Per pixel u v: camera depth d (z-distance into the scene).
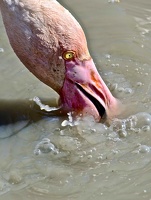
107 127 7.73
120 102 8.07
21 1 7.33
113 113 7.83
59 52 7.47
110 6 10.45
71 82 7.67
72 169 7.19
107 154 7.38
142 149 7.39
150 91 8.37
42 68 7.59
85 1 10.61
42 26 7.35
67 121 7.85
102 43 9.53
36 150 7.54
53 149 7.52
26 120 8.05
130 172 7.08
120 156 7.34
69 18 7.43
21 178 7.11
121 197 6.73
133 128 7.72
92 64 7.65
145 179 6.96
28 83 8.72
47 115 8.05
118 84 8.51
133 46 9.41
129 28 9.88
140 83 8.54
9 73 8.97
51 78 7.68
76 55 7.54
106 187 6.89
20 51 7.56
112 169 7.14
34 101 8.33
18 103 8.33
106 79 8.61
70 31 7.41
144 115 7.86
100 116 7.78
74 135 7.70
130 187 6.86
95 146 7.52
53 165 7.28
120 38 9.63
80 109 7.77
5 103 8.34
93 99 7.71
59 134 7.75
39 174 7.16
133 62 9.03
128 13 10.25
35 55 7.51
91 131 7.71
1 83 8.77
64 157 7.39
